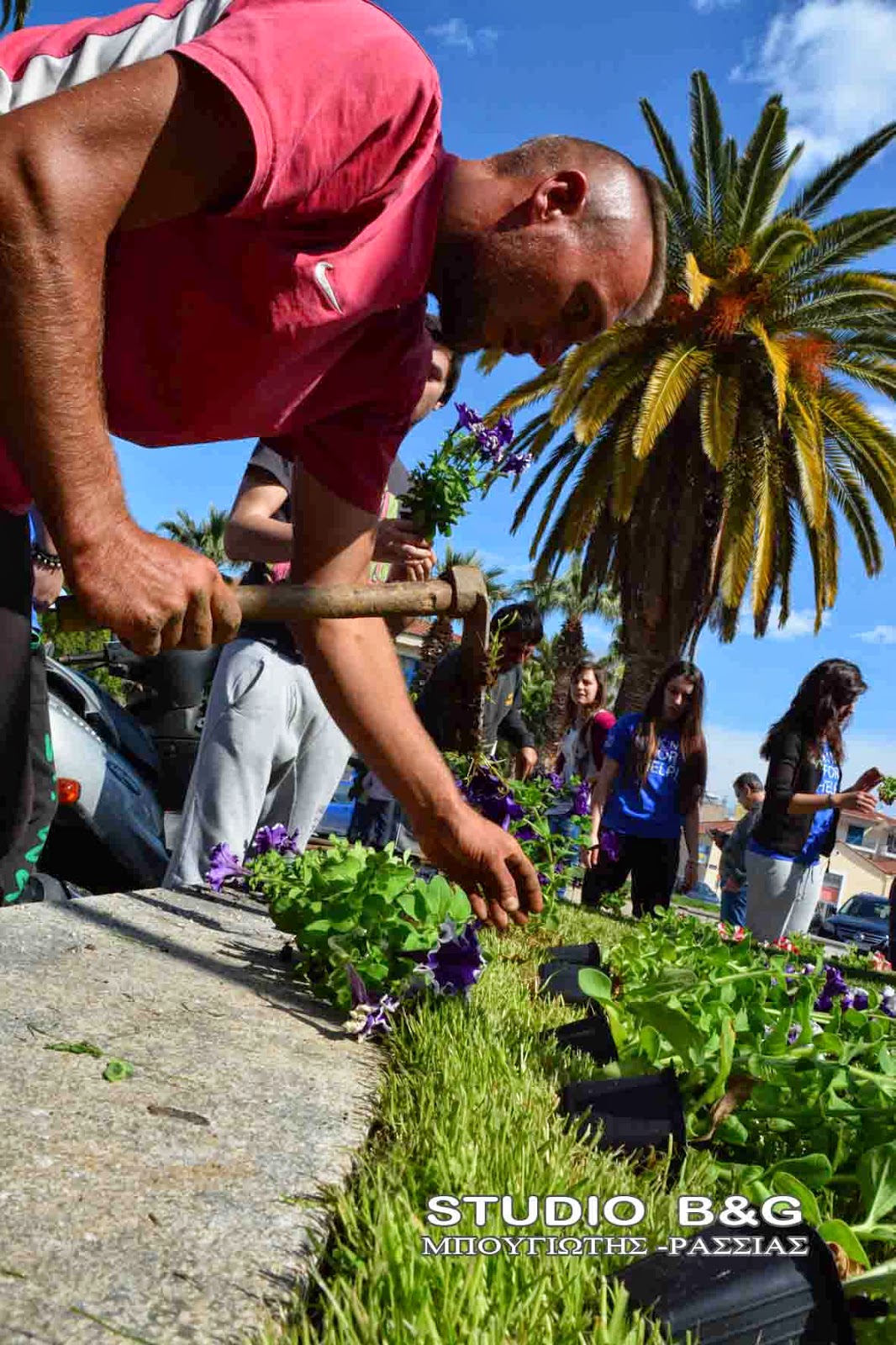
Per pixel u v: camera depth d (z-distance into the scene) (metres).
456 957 2.25
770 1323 1.08
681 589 17.58
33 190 1.26
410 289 1.75
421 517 3.45
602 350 14.56
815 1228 1.32
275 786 3.60
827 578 16.83
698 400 16.33
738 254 15.49
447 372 3.03
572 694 8.17
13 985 1.92
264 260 1.55
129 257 1.57
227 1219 1.18
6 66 1.65
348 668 2.08
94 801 3.65
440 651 4.92
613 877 6.84
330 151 1.45
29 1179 1.19
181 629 1.43
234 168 1.43
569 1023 2.30
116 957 2.29
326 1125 1.52
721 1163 1.72
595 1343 0.99
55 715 3.63
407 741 2.07
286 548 3.17
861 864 67.56
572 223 1.77
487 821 2.09
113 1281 1.02
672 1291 1.10
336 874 2.61
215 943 2.67
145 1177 1.25
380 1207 1.19
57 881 3.54
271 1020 2.07
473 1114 1.56
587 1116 1.68
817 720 5.88
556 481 18.25
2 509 1.78
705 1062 1.90
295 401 1.86
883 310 15.55
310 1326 1.02
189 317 1.62
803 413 15.05
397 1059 1.94
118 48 1.63
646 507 17.44
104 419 1.37
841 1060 1.93
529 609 5.10
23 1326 0.92
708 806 62.88
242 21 1.44
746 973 2.54
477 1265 1.08
